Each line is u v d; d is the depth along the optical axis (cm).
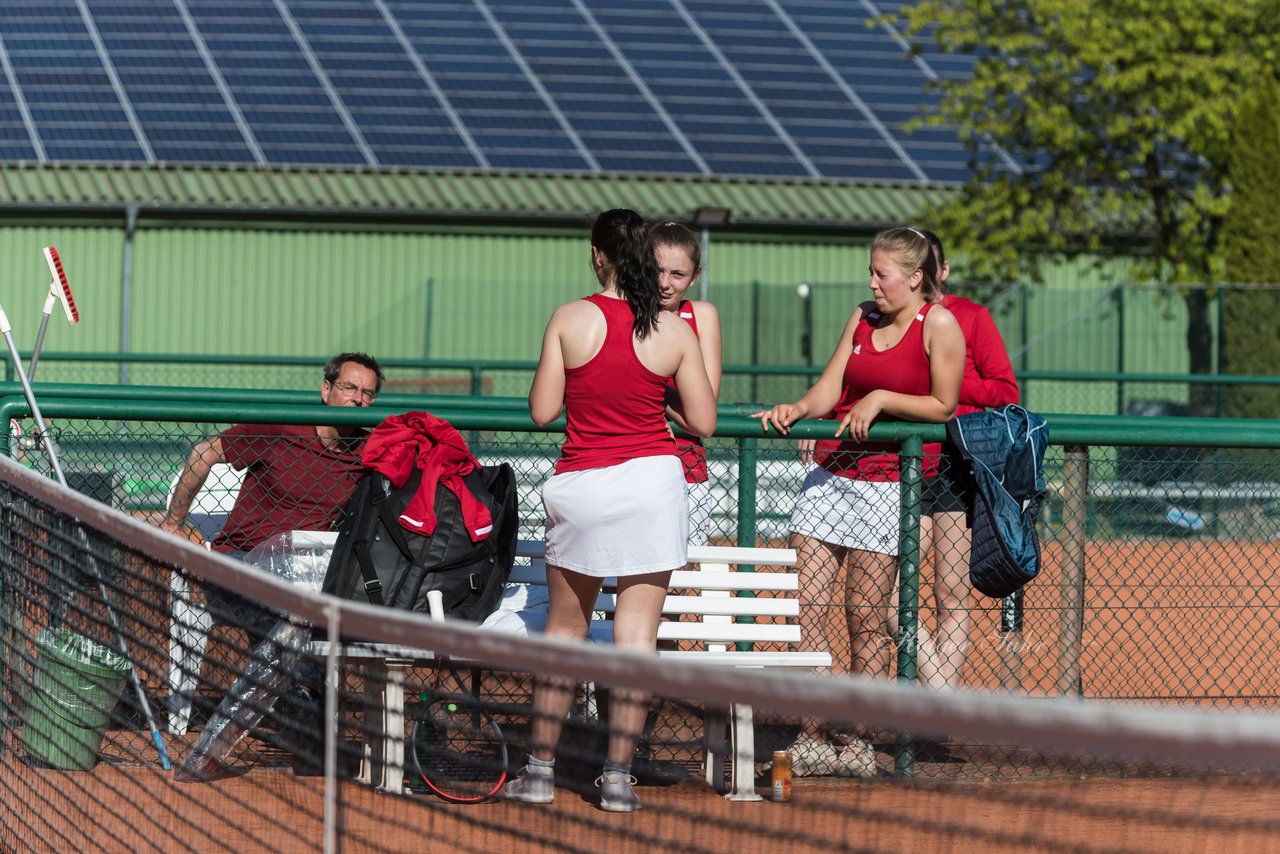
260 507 2184
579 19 9012
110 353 5591
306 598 1105
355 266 7419
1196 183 7312
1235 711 2309
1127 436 2203
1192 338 6475
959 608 2186
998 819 1368
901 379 2125
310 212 7269
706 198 7481
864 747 1833
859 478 2180
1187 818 923
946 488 2181
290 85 8031
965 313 2253
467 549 1956
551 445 2342
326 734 1206
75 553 1617
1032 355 6869
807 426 2133
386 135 7675
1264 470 2675
